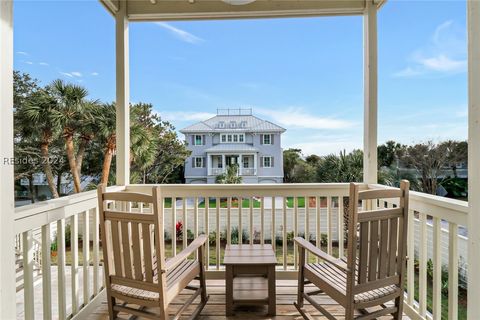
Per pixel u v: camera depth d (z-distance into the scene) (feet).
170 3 9.39
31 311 5.13
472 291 4.30
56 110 20.56
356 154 21.11
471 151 4.32
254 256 7.47
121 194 5.89
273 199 9.11
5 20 4.07
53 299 12.79
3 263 4.03
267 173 46.85
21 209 5.04
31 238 5.21
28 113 20.16
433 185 13.57
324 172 21.93
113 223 5.99
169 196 9.18
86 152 23.82
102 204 6.00
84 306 7.12
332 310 7.34
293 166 45.14
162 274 5.65
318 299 7.89
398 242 5.93
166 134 32.78
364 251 5.60
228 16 9.57
